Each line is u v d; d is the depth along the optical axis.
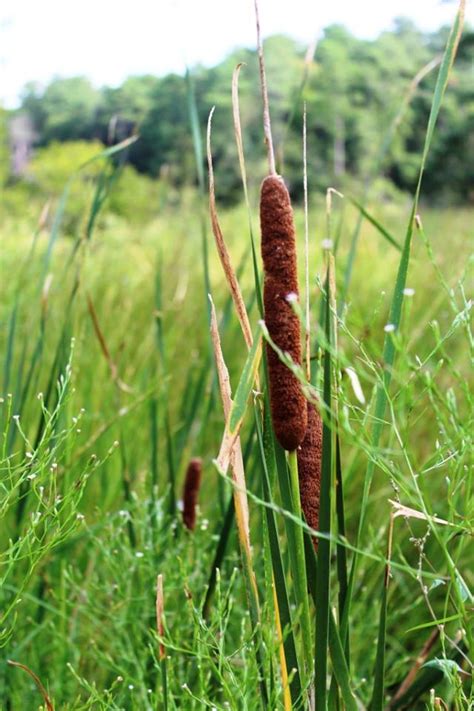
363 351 0.67
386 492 1.47
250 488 1.11
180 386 1.82
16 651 1.04
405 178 13.07
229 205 10.86
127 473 1.34
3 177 8.30
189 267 2.93
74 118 25.48
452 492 0.66
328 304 0.67
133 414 1.55
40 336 1.21
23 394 1.19
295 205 11.90
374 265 3.06
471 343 0.63
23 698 1.04
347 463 1.51
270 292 0.63
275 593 0.68
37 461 0.76
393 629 1.29
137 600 1.05
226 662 0.74
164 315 2.17
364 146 16.11
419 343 1.80
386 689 1.04
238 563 1.05
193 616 0.78
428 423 1.62
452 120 13.39
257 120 11.70
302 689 0.69
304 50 17.98
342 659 0.67
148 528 1.10
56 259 2.61
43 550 0.75
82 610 1.07
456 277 1.81
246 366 0.65
